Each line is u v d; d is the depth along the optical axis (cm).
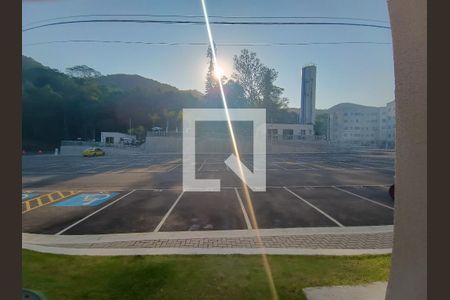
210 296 443
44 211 1084
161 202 1220
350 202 1203
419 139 246
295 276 509
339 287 468
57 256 615
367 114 10019
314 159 4203
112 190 1542
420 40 240
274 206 1134
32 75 11231
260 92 8875
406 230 262
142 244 721
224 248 669
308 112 8625
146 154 5984
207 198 1298
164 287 470
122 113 10500
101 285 479
